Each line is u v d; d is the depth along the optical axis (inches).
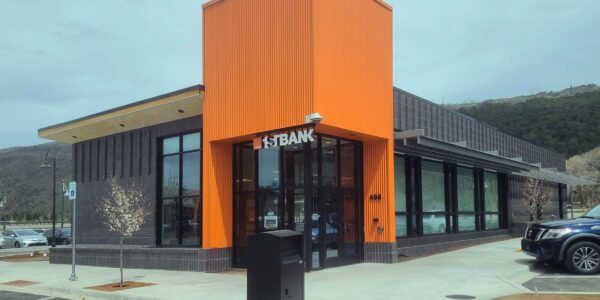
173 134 741.9
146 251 679.1
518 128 3260.3
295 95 544.4
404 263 615.8
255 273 335.6
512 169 987.9
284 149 597.6
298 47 546.6
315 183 583.5
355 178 645.9
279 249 329.7
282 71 559.2
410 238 704.4
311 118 513.3
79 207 926.4
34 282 605.6
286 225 585.9
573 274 513.0
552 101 3393.2
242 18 608.7
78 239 919.7
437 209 799.7
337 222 611.5
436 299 390.9
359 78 596.4
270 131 564.4
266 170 617.3
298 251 346.9
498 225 1024.2
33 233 1678.2
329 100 546.0
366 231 645.9
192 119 708.0
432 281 472.4
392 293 418.6
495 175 1034.1
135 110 741.9
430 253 734.5
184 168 725.3
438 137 816.3
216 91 629.6
